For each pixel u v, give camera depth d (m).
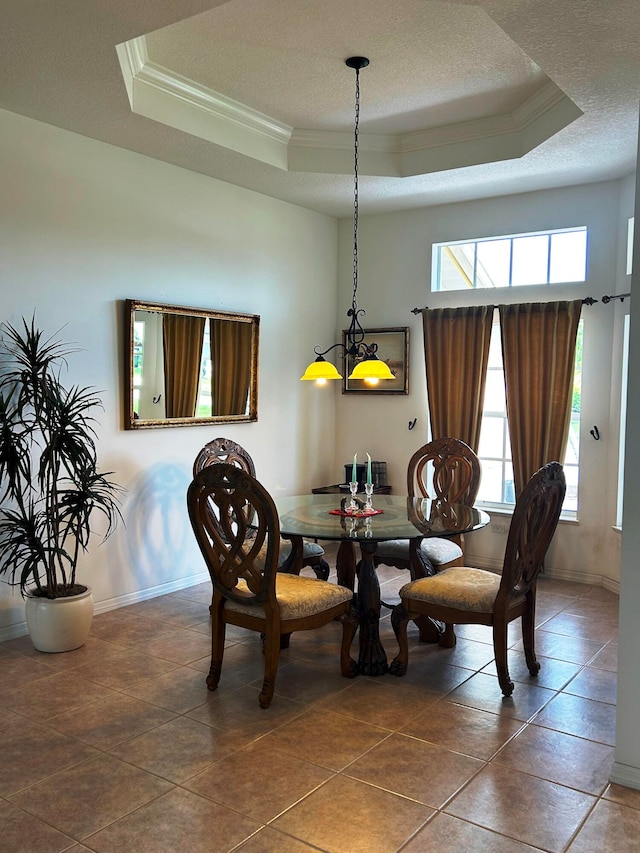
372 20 3.27
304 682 3.39
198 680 3.38
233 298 5.22
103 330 4.30
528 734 2.87
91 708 3.08
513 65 3.74
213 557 3.25
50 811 2.33
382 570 5.48
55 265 4.02
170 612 4.40
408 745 2.77
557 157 4.45
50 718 2.98
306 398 6.02
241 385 5.30
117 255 4.36
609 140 4.13
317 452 6.18
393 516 3.79
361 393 6.14
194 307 4.88
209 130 4.24
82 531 4.23
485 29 3.35
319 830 2.23
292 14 3.23
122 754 2.69
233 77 3.93
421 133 4.76
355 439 6.27
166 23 2.81
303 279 5.90
